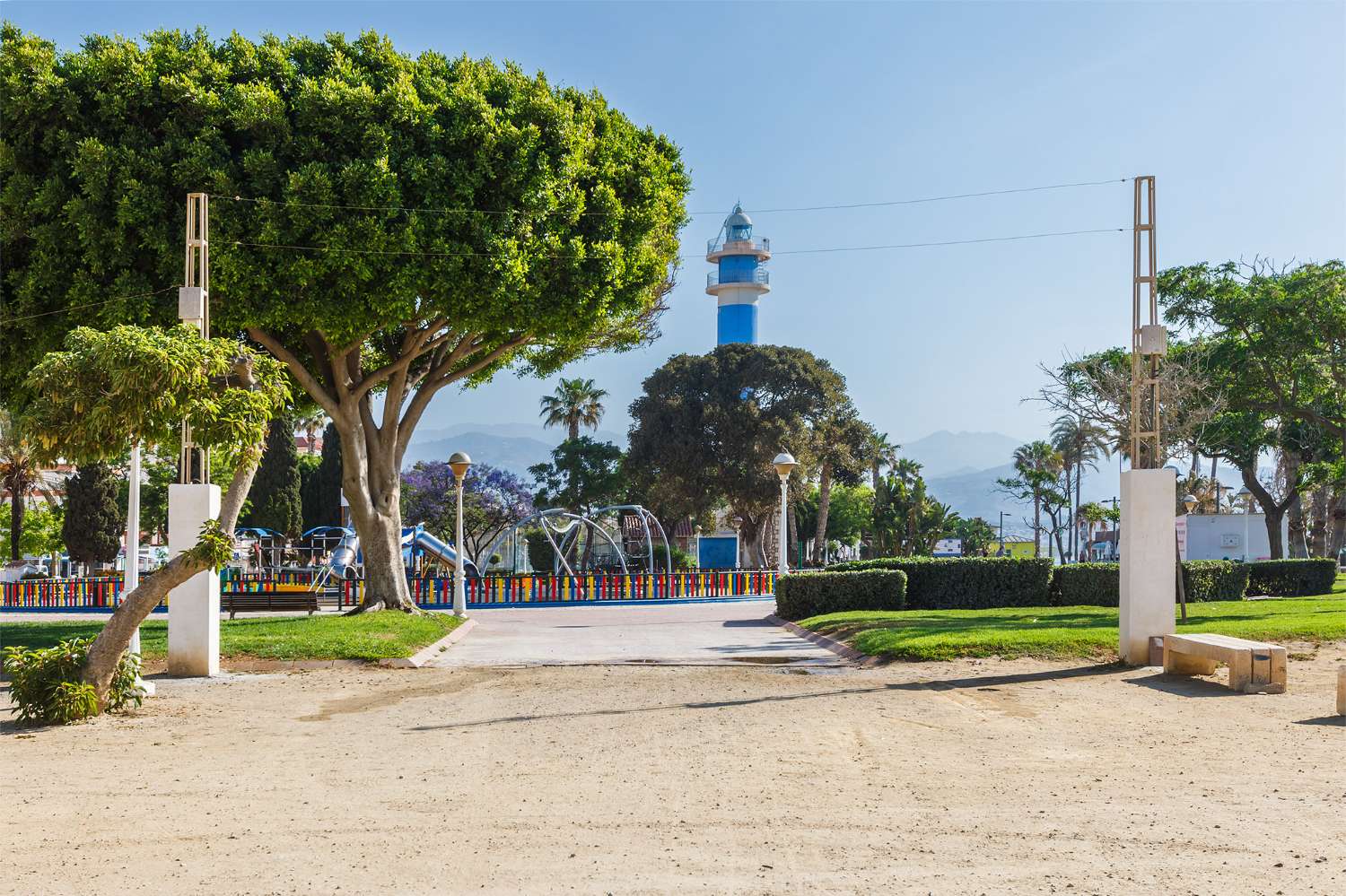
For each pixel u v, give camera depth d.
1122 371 29.92
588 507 69.31
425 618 23.59
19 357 20.34
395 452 25.56
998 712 11.27
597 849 6.22
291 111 20.44
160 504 57.94
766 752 9.27
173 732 10.64
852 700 12.18
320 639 17.91
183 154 19.72
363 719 11.38
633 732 10.38
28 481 49.16
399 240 20.31
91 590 36.69
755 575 38.97
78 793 7.84
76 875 5.81
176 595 15.05
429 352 27.30
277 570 43.34
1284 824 6.66
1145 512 14.71
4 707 12.25
